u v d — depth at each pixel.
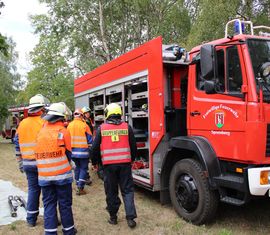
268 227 5.34
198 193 5.34
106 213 6.21
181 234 5.10
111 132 5.46
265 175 4.48
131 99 7.30
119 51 30.69
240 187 4.65
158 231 5.25
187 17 26.94
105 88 8.63
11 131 23.97
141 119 7.19
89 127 8.42
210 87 4.90
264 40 4.89
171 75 6.45
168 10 27.80
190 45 16.23
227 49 4.95
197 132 5.56
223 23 15.20
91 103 9.96
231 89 4.90
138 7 27.17
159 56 6.05
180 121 6.32
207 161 5.11
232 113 4.87
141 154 7.23
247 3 15.48
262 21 15.38
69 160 4.76
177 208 5.80
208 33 15.50
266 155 4.57
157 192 7.63
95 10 29.69
